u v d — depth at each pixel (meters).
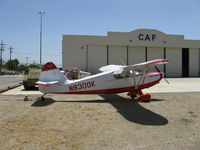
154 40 31.94
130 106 7.83
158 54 32.88
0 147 3.62
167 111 6.86
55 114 6.35
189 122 5.43
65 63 29.64
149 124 5.23
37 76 14.38
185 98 9.89
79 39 29.86
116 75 9.30
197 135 4.34
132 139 4.08
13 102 8.69
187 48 34.09
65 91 8.97
